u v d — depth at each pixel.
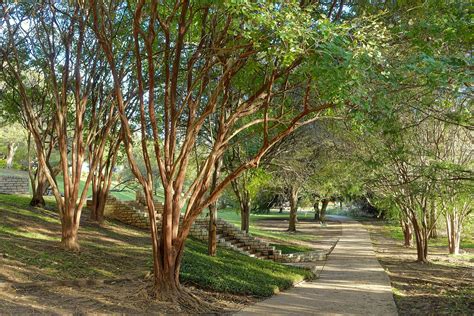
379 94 7.64
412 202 19.98
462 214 24.41
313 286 12.98
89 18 11.98
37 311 7.29
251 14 6.52
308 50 7.04
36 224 14.39
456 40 8.15
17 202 18.69
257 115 12.33
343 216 62.31
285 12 6.79
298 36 6.81
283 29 6.58
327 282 13.83
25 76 14.44
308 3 9.01
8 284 8.38
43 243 12.02
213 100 9.32
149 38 8.94
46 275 9.42
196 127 9.39
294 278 13.68
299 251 24.05
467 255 23.77
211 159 9.73
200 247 16.86
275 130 16.88
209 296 10.16
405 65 7.17
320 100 9.84
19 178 27.03
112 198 19.91
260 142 17.98
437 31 7.57
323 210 46.88
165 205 9.30
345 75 6.57
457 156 18.77
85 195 12.21
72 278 9.53
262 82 10.52
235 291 10.88
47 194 27.52
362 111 8.23
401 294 12.11
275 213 65.69
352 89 7.04
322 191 30.50
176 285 9.32
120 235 16.06
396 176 18.55
